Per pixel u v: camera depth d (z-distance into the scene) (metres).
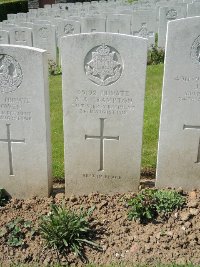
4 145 1.38
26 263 1.17
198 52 1.24
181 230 1.22
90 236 1.23
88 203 1.38
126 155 1.39
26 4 8.68
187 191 1.44
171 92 1.30
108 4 6.09
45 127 1.33
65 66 1.28
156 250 1.18
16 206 1.37
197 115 1.33
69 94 1.31
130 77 1.27
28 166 1.40
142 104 1.30
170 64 1.26
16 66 1.26
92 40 1.23
